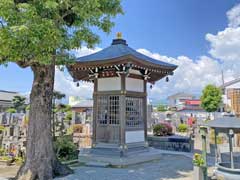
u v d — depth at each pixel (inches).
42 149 291.7
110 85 443.2
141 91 473.4
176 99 2191.2
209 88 1363.2
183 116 1170.0
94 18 280.2
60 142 441.7
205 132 289.0
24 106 897.5
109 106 442.6
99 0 280.7
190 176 319.9
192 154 502.9
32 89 304.5
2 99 1075.3
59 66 322.7
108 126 437.1
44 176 285.1
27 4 226.2
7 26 219.5
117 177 310.5
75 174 323.3
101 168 368.8
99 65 416.5
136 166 385.4
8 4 213.6
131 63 399.9
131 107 449.1
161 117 1165.7
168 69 474.6
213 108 1322.6
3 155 426.9
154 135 657.6
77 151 456.4
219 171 279.3
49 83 306.0
